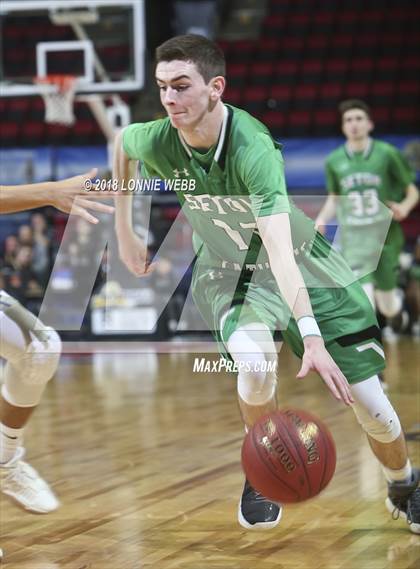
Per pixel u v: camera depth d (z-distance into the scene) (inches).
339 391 165.9
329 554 196.7
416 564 187.9
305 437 180.1
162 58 184.2
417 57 1138.7
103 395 489.1
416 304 787.4
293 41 1181.7
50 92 738.8
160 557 197.0
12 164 929.5
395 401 421.4
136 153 201.5
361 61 1128.2
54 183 187.6
